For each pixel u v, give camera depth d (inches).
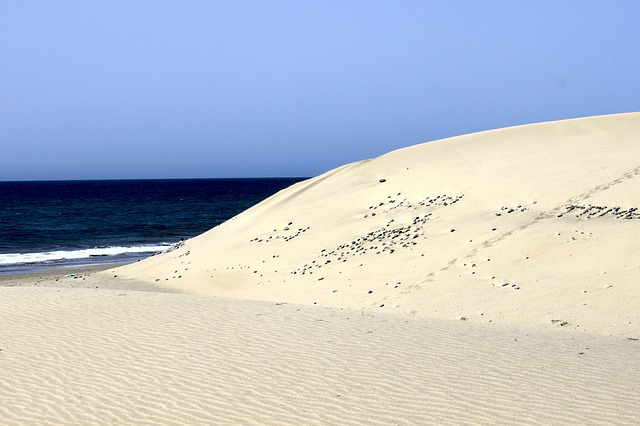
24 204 4247.0
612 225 756.0
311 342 445.7
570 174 962.7
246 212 1455.5
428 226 940.0
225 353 426.3
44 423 337.4
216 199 4960.6
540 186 948.6
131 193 6210.6
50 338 472.1
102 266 1465.3
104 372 402.0
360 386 361.4
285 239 1089.4
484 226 872.3
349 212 1116.5
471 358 403.9
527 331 488.1
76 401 361.7
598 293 608.7
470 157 1178.0
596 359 398.9
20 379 397.1
